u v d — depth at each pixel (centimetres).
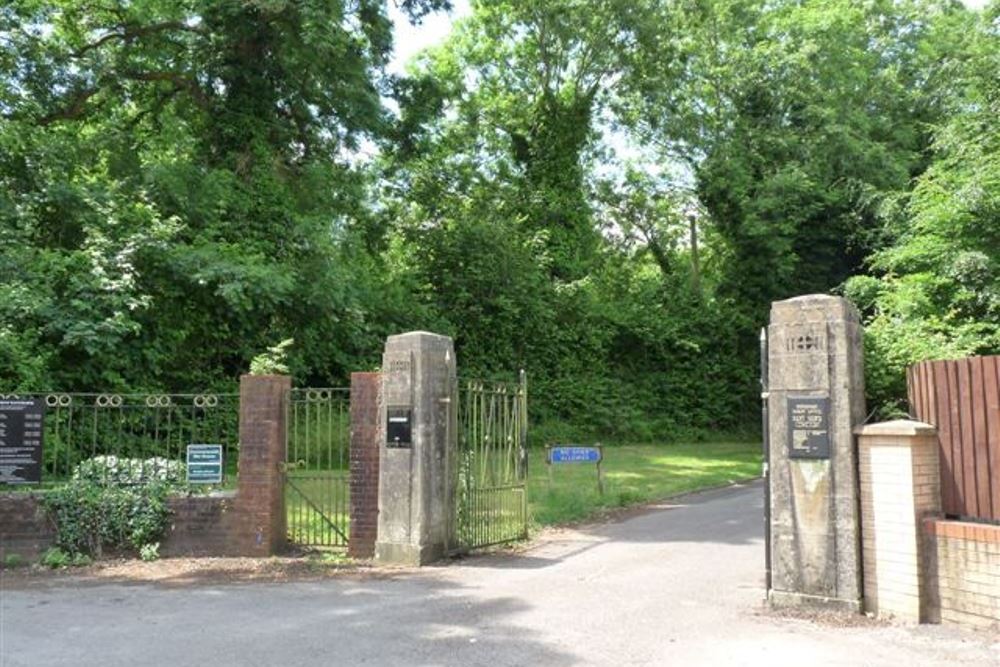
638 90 3162
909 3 3231
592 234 3469
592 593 800
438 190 2983
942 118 2902
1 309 1316
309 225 2003
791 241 2994
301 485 1039
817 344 739
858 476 723
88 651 617
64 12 2155
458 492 1004
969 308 1853
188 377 1775
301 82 2192
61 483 1004
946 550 673
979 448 675
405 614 721
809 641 636
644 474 1925
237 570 916
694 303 3347
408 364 960
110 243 1530
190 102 2234
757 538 1121
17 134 1619
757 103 3083
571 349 3038
